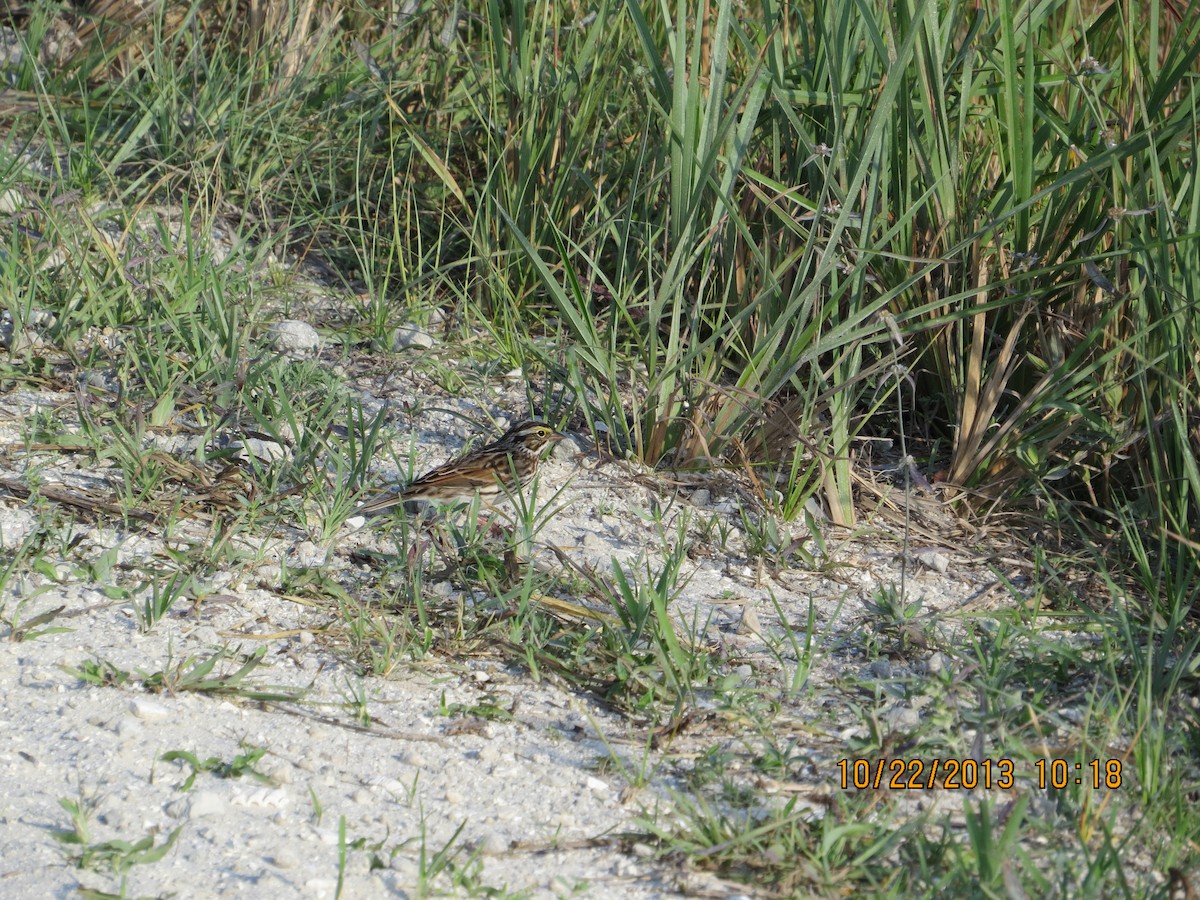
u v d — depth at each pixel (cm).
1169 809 712
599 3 1466
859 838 689
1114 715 798
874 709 809
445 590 931
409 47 1703
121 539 947
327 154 1555
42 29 1655
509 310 1307
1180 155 1066
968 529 1087
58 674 795
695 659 856
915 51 1088
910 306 1152
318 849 669
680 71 1092
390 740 773
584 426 1199
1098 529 1062
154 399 1129
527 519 980
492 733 788
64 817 676
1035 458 1086
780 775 755
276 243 1470
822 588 991
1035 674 859
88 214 1348
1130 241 1025
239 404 1145
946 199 1111
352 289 1426
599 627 902
